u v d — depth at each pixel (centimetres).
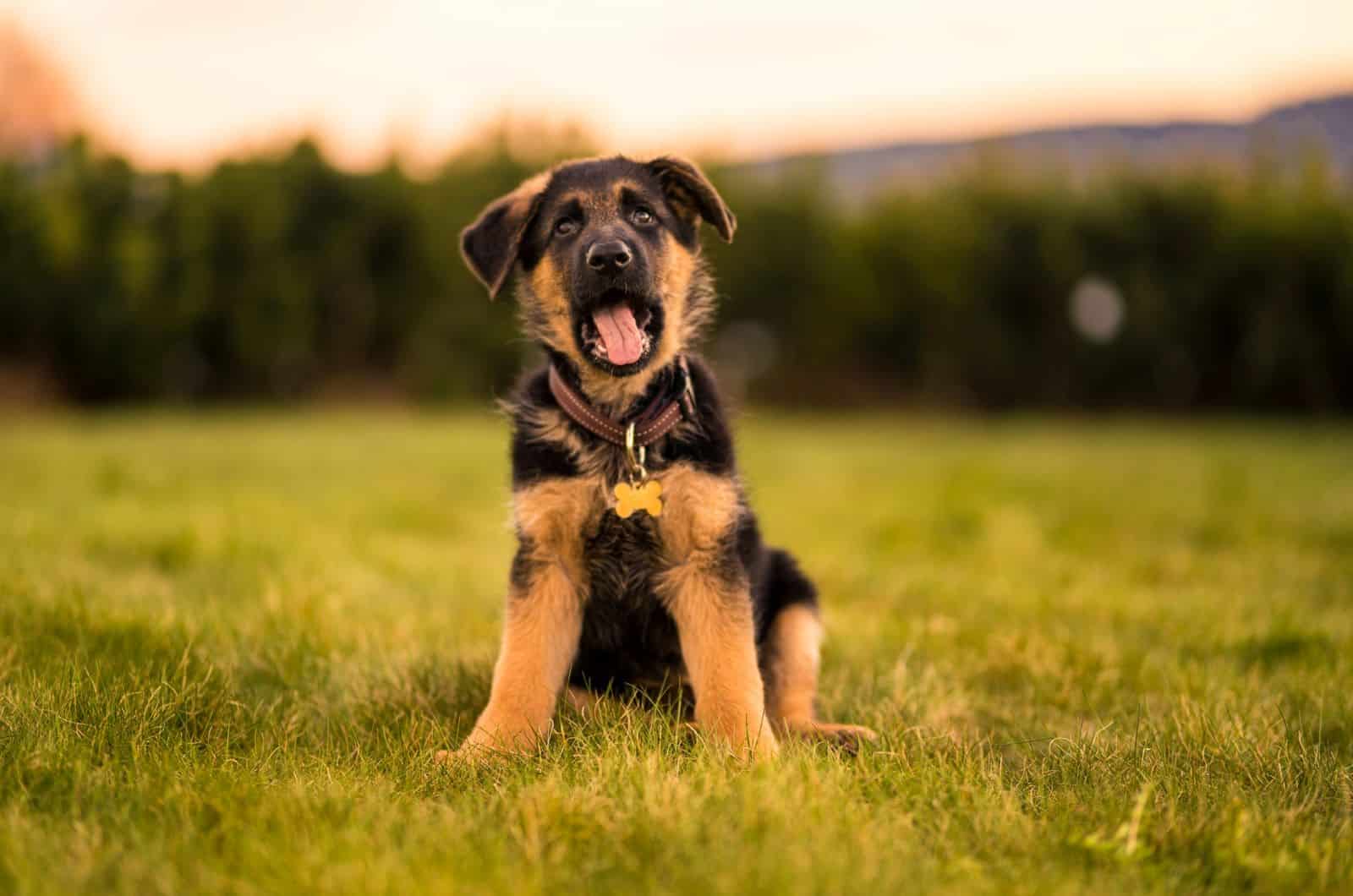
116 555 650
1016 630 501
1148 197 3397
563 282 402
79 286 2858
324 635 446
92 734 304
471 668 407
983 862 244
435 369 3141
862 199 3716
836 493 1226
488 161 3328
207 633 429
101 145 2977
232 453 1584
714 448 379
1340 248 3216
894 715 383
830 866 224
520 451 384
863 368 3553
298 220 3075
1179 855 251
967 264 3397
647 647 393
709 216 436
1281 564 758
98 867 224
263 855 230
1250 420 3350
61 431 2128
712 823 243
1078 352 3428
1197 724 344
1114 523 980
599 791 268
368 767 302
